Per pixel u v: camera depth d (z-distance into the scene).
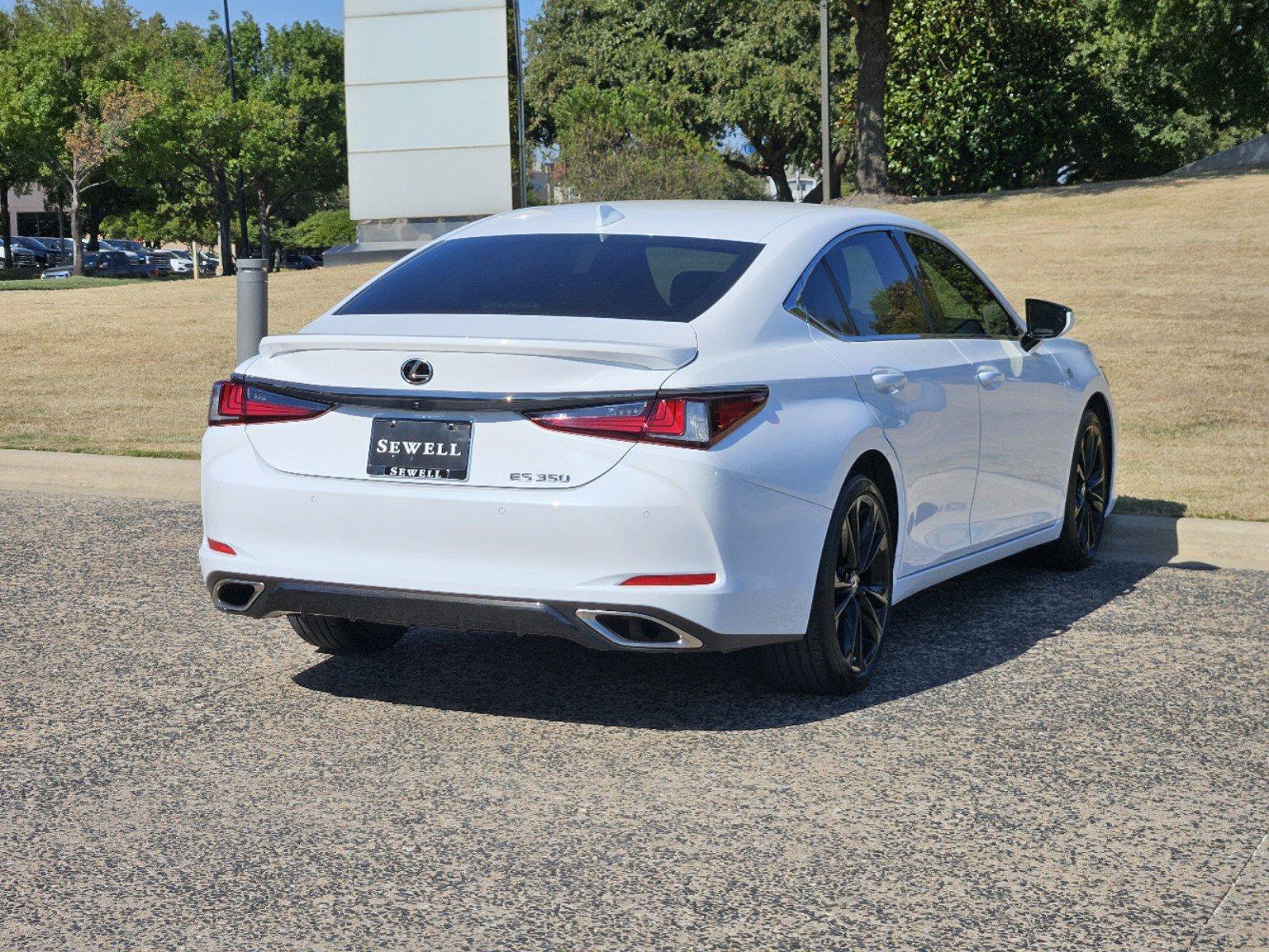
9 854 3.43
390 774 3.98
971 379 5.40
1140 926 3.07
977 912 3.13
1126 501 7.78
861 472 4.72
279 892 3.22
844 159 47.16
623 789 3.87
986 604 6.10
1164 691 4.82
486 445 4.05
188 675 4.96
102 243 80.56
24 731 4.37
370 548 4.17
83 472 8.90
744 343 4.28
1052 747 4.24
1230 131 50.31
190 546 7.10
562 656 5.21
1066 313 5.96
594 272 4.60
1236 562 6.98
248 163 60.94
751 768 4.04
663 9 48.75
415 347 4.10
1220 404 10.58
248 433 4.38
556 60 51.28
